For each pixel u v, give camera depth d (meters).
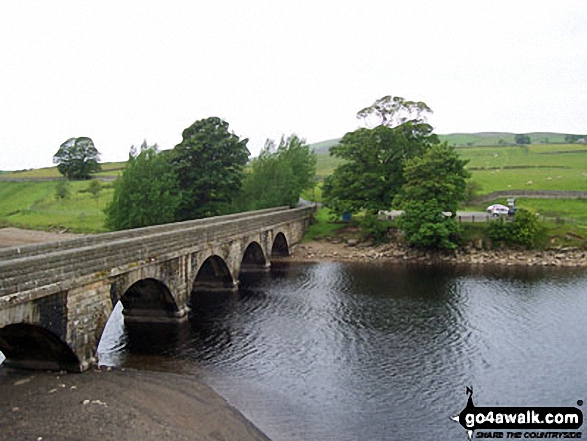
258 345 35.25
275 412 25.50
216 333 37.62
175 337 36.44
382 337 37.41
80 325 26.52
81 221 91.88
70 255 25.34
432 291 51.78
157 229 42.50
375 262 68.50
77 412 22.38
